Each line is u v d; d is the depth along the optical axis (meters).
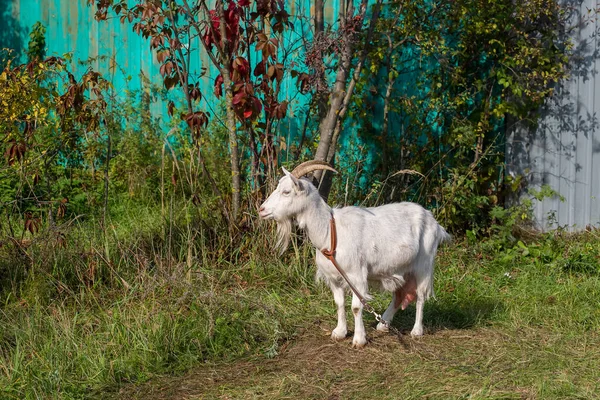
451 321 6.47
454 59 8.79
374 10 7.88
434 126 8.88
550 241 8.29
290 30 8.92
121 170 9.55
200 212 8.02
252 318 6.28
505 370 5.38
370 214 5.86
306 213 5.67
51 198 8.23
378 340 6.00
